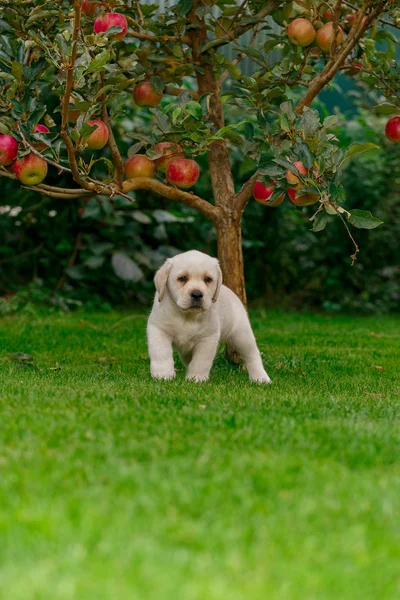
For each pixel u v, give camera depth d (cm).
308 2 743
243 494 366
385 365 866
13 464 395
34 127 653
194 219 1394
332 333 1166
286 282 1522
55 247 1372
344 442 457
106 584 283
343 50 749
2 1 679
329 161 655
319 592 285
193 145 720
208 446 435
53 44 627
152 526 330
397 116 770
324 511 353
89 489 367
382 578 298
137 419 489
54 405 523
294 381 728
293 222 1467
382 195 1484
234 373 770
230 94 805
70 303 1326
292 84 813
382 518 350
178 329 685
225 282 806
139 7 767
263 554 310
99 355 870
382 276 1518
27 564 298
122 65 751
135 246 1380
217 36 807
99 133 688
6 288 1394
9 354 820
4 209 1383
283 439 457
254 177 794
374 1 714
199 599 274
